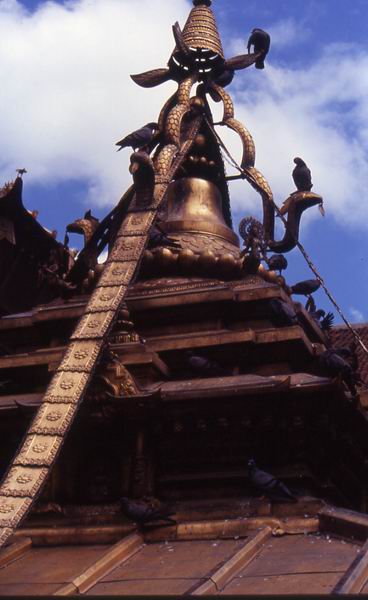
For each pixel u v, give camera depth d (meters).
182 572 9.83
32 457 10.25
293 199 14.28
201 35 15.59
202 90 15.32
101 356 11.53
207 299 13.42
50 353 13.33
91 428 11.84
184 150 14.39
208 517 11.22
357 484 13.06
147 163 13.30
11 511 9.70
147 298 13.64
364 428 12.41
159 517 11.08
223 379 12.20
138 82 15.49
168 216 15.38
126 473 11.80
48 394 10.88
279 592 8.82
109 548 10.87
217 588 9.10
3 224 19.19
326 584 8.92
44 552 11.24
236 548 10.30
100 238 14.64
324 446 11.83
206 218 15.29
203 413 11.68
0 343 14.43
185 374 12.96
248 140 14.91
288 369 12.95
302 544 10.40
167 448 11.86
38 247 19.94
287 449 11.60
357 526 10.42
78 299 14.45
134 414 11.69
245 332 12.92
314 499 11.09
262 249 14.31
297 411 11.48
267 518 10.92
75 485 11.90
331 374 11.68
